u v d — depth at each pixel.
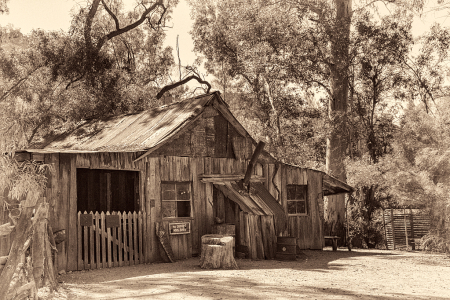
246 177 14.67
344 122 24.50
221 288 8.14
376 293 8.30
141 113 17.08
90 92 25.62
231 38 29.05
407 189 16.00
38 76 25.72
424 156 15.69
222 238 11.59
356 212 23.84
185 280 9.14
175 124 13.91
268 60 26.42
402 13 24.39
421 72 25.69
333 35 24.36
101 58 25.64
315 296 7.68
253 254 13.78
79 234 11.19
